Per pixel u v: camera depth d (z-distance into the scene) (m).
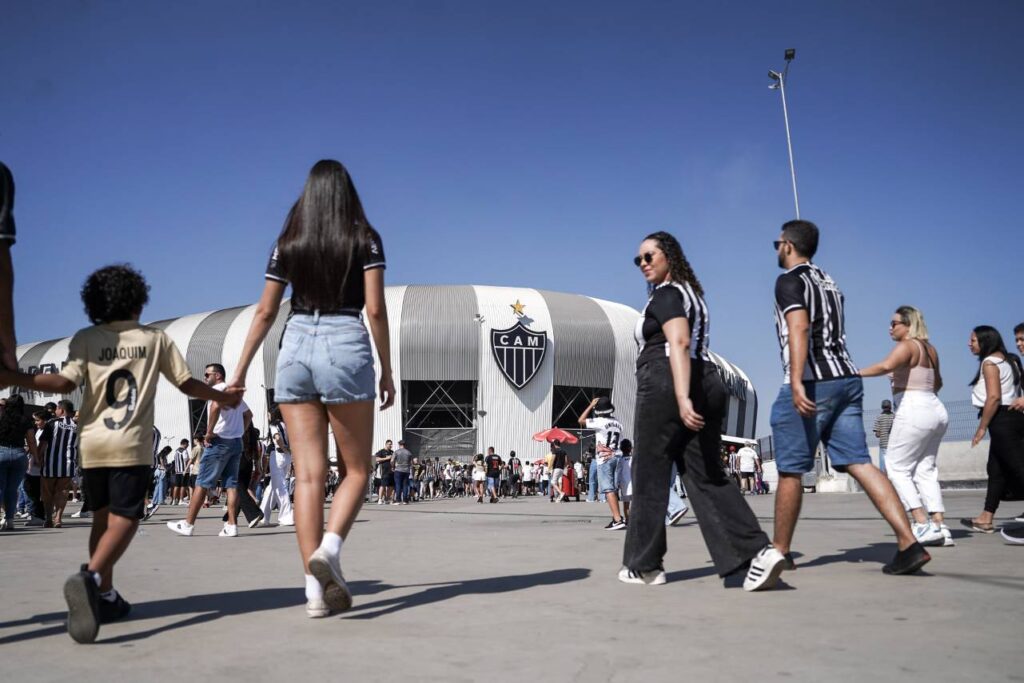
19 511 14.73
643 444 4.19
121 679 2.33
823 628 2.91
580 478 42.88
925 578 4.17
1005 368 7.15
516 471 44.97
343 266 3.47
